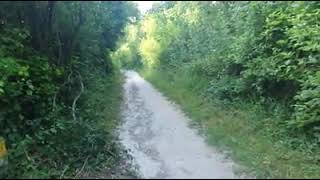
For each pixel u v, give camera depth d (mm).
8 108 9992
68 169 8500
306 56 11984
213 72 17781
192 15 24812
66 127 9977
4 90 9602
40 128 10055
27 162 8445
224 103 14688
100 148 9273
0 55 10266
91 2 21141
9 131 9531
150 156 9320
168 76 23141
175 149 9875
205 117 13414
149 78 26188
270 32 13922
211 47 19766
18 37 11969
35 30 14555
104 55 26734
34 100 11055
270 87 13664
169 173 8117
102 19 24891
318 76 10289
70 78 14883
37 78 11406
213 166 8523
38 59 11906
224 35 18719
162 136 11234
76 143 9531
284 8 15266
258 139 10586
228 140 10508
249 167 8422
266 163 8688
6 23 12891
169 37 25266
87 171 8453
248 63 14188
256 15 15211
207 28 21828
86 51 21078
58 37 15438
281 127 11297
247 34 15094
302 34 11547
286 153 9438
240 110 13711
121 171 8383
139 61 31984
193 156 9273
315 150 9570
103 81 21234
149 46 26484
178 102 16656
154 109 15578
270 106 13008
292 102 12328
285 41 12391
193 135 11258
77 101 13953
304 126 10562
